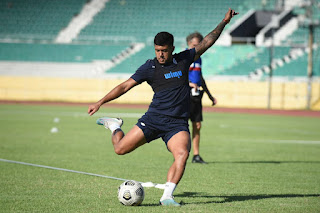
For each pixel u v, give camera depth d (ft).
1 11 453.58
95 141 146.20
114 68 399.65
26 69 409.90
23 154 112.57
